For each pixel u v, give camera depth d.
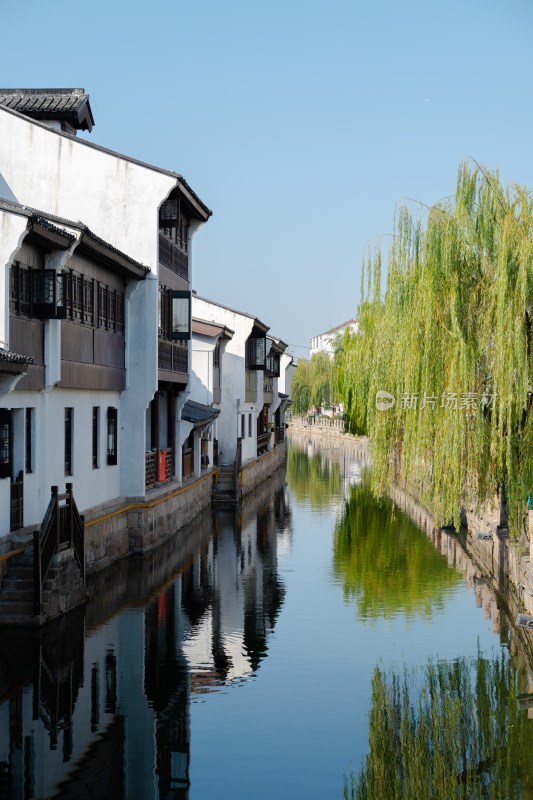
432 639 16.42
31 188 25.28
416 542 28.41
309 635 16.59
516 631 17.05
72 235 18.19
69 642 15.45
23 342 17.08
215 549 26.53
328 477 53.78
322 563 24.34
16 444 17.50
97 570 22.12
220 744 11.21
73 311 20.16
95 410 23.25
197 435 35.84
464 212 17.80
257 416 50.03
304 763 10.73
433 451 18.20
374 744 11.36
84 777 10.08
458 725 12.14
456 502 17.98
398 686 13.64
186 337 27.97
